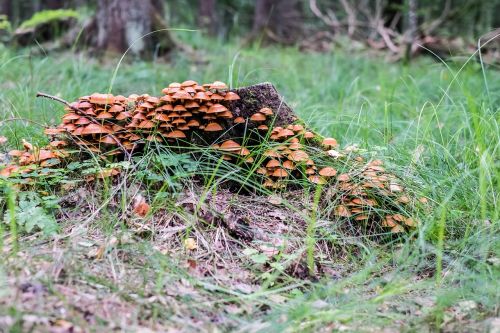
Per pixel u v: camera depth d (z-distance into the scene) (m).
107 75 2.98
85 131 1.76
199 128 1.86
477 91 2.87
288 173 1.86
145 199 1.76
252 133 1.91
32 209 1.64
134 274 1.53
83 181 1.79
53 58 3.36
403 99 2.89
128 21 3.78
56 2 6.18
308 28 6.61
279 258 1.61
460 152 2.09
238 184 1.88
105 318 1.38
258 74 3.19
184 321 1.42
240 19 9.69
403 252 1.66
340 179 1.80
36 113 2.33
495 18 6.32
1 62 2.78
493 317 1.47
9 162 1.87
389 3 5.69
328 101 2.94
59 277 1.47
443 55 4.52
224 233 1.70
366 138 2.08
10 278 1.43
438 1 5.97
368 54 4.67
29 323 1.31
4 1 6.77
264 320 1.45
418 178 1.88
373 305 1.49
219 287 1.52
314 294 1.50
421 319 1.48
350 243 1.73
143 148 1.85
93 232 1.66
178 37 4.72
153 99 1.82
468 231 1.73
